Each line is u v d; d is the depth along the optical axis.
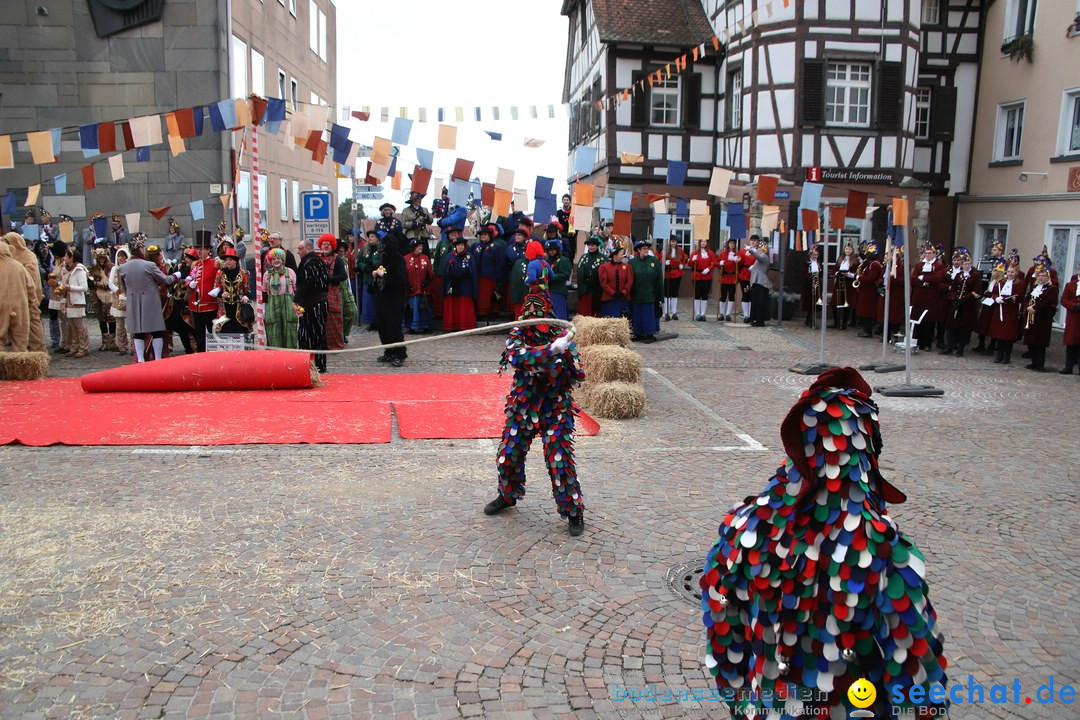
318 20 30.98
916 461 7.80
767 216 12.72
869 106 21.34
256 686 3.73
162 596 4.55
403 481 6.66
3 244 11.03
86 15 19.14
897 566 2.29
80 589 4.61
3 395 9.37
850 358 14.19
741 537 2.44
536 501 6.32
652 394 10.79
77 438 7.58
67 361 12.45
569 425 5.71
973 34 22.86
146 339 11.41
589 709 3.63
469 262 15.31
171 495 6.18
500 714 3.57
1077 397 11.10
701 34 23.70
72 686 3.68
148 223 19.56
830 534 2.30
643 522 5.93
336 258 11.64
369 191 17.05
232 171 19.73
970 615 4.62
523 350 5.55
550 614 4.50
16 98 19.34
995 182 22.20
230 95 19.91
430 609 4.52
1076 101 19.38
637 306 15.62
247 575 4.85
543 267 5.77
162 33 19.25
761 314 18.16
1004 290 13.85
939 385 11.84
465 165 9.54
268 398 9.39
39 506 5.88
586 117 26.44
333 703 3.62
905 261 11.14
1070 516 6.29
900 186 20.95
